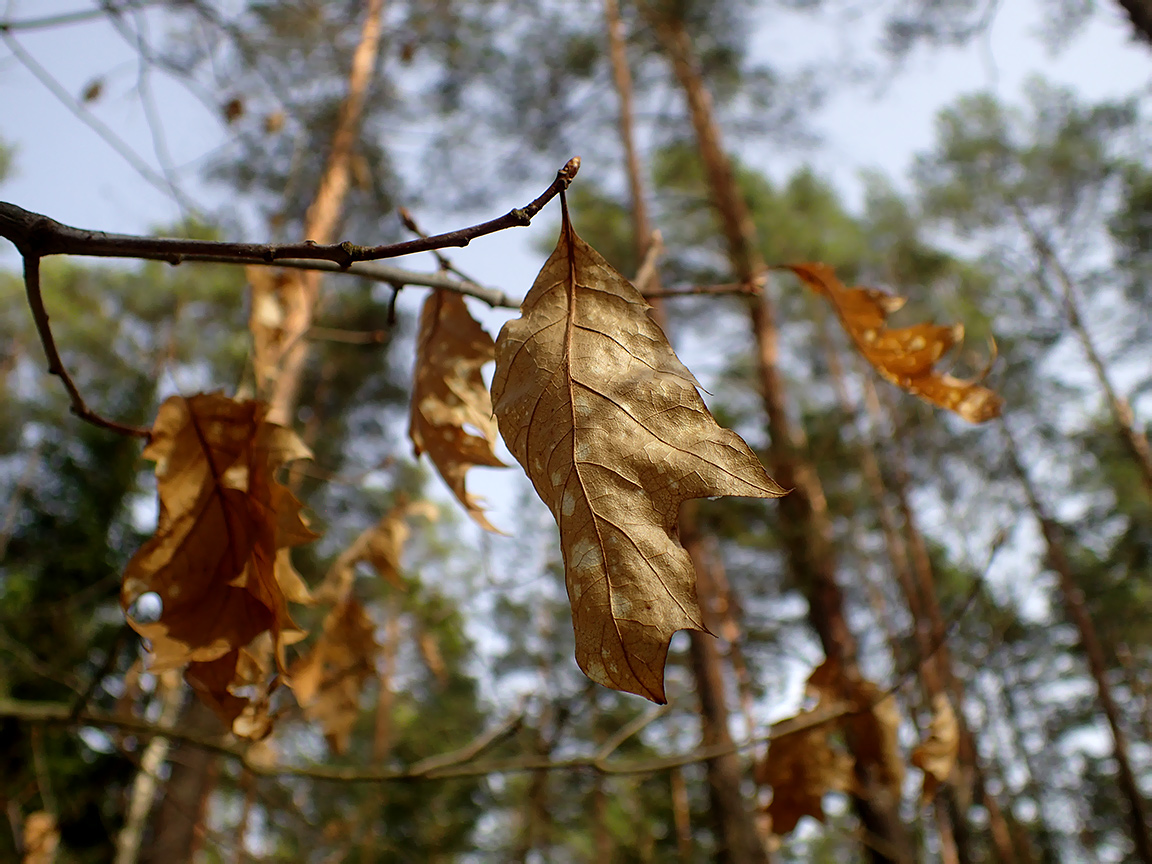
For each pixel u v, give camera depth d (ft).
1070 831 48.52
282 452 2.43
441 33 20.43
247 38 7.80
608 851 31.17
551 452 1.54
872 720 4.91
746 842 16.94
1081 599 38.52
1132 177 42.63
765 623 20.98
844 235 41.63
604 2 28.73
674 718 27.91
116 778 15.78
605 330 1.66
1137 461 37.91
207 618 2.33
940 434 31.68
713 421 1.50
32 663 6.81
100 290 33.50
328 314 30.12
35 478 22.35
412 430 3.31
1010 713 45.52
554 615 45.01
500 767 5.04
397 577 5.49
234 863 9.55
